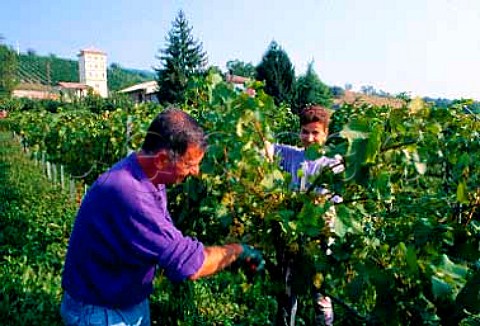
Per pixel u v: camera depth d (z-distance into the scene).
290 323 2.93
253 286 4.62
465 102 5.20
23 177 12.40
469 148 4.36
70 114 17.44
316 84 35.09
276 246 2.80
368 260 2.40
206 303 4.52
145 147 2.30
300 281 2.68
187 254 2.26
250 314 4.41
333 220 2.58
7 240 6.59
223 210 2.94
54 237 6.77
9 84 80.06
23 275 5.10
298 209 2.67
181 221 3.64
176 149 2.23
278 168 3.03
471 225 2.55
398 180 3.10
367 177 2.24
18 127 23.53
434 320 2.12
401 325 2.25
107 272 2.37
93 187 2.37
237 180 2.91
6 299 4.52
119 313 2.49
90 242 2.33
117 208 2.25
